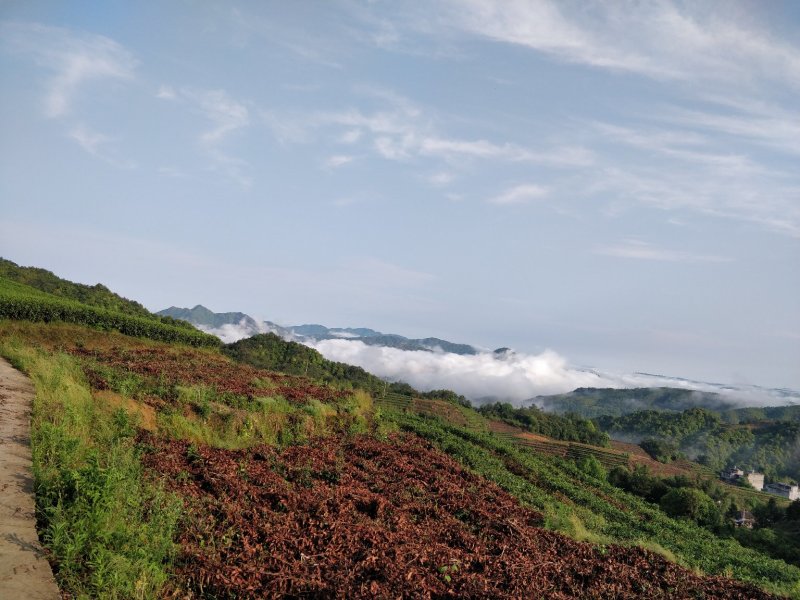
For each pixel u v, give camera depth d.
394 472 19.50
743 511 91.44
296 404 25.12
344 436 24.09
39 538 7.05
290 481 15.46
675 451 174.00
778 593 17.62
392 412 43.03
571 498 31.12
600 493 39.31
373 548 10.50
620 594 11.40
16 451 9.70
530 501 23.22
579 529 17.73
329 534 10.86
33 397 14.48
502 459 36.03
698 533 32.88
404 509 14.69
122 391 17.88
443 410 98.25
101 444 13.01
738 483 150.12
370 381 106.25
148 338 46.94
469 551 12.20
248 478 14.34
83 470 8.29
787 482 187.00
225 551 9.16
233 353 83.50
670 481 104.25
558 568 12.10
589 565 12.88
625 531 23.56
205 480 12.95
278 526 10.69
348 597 8.32
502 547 12.85
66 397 15.02
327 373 91.75
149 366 26.91
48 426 11.37
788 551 45.69
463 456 29.14
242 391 24.27
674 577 13.44
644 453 161.38
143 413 17.47
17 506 7.45
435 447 28.91
